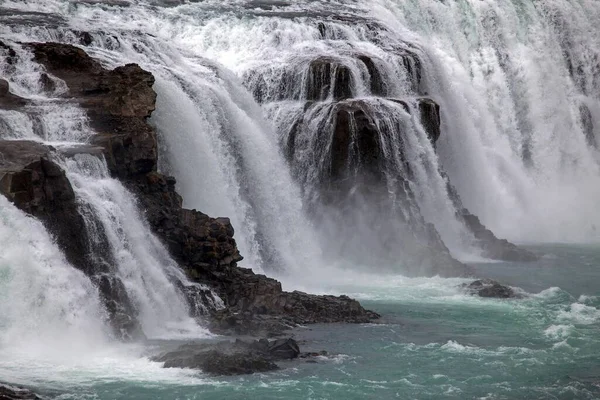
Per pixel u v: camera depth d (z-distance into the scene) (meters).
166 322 67.31
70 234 63.84
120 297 64.31
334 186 103.44
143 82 80.50
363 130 103.12
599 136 155.88
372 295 83.19
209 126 93.38
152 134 76.44
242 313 69.88
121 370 55.59
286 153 105.44
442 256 95.31
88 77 83.44
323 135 104.00
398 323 72.38
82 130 75.06
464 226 110.19
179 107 88.50
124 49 98.38
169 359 57.50
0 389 49.91
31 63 83.50
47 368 54.91
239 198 93.81
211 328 66.88
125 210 69.69
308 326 70.06
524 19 155.50
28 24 98.62
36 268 59.38
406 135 107.56
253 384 55.00
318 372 58.19
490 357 63.28
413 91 119.31
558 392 56.56
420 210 107.44
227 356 57.88
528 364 62.03
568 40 159.12
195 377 55.41
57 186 64.19
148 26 117.50
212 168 90.62
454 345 65.62
